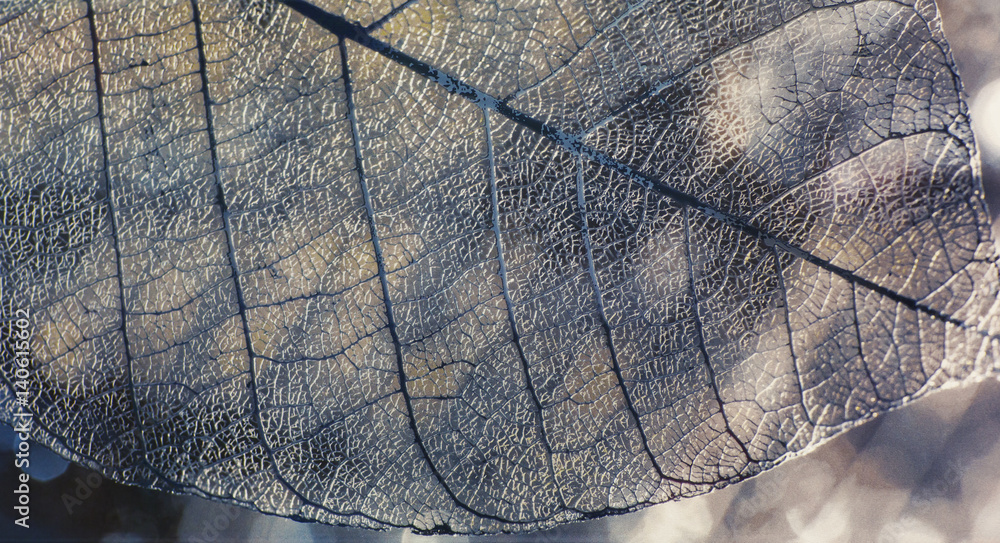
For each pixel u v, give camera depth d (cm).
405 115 11
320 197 11
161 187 11
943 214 11
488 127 11
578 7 11
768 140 11
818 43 11
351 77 11
